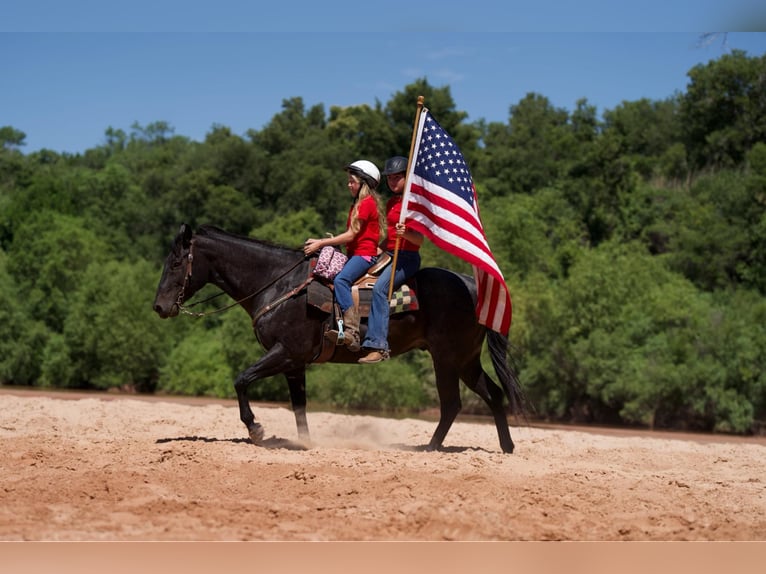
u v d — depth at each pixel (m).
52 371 39.84
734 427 28.19
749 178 44.22
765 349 28.62
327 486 7.00
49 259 42.12
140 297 39.88
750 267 40.81
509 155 56.66
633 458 10.41
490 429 13.93
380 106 57.00
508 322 9.21
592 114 68.19
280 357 8.94
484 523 6.07
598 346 30.06
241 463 7.80
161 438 9.94
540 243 40.09
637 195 49.47
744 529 6.24
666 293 32.81
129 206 55.56
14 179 60.97
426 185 9.06
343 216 47.91
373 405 32.97
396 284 8.92
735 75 53.69
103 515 5.95
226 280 9.24
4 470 7.43
